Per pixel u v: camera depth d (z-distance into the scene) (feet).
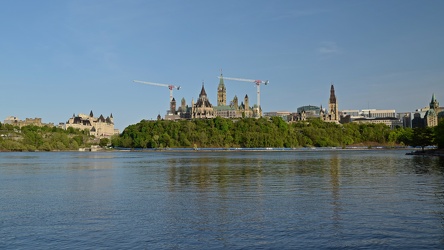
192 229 148.15
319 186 263.08
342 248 125.70
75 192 245.65
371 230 144.15
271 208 184.55
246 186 266.77
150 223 157.58
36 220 164.55
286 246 127.95
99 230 147.95
